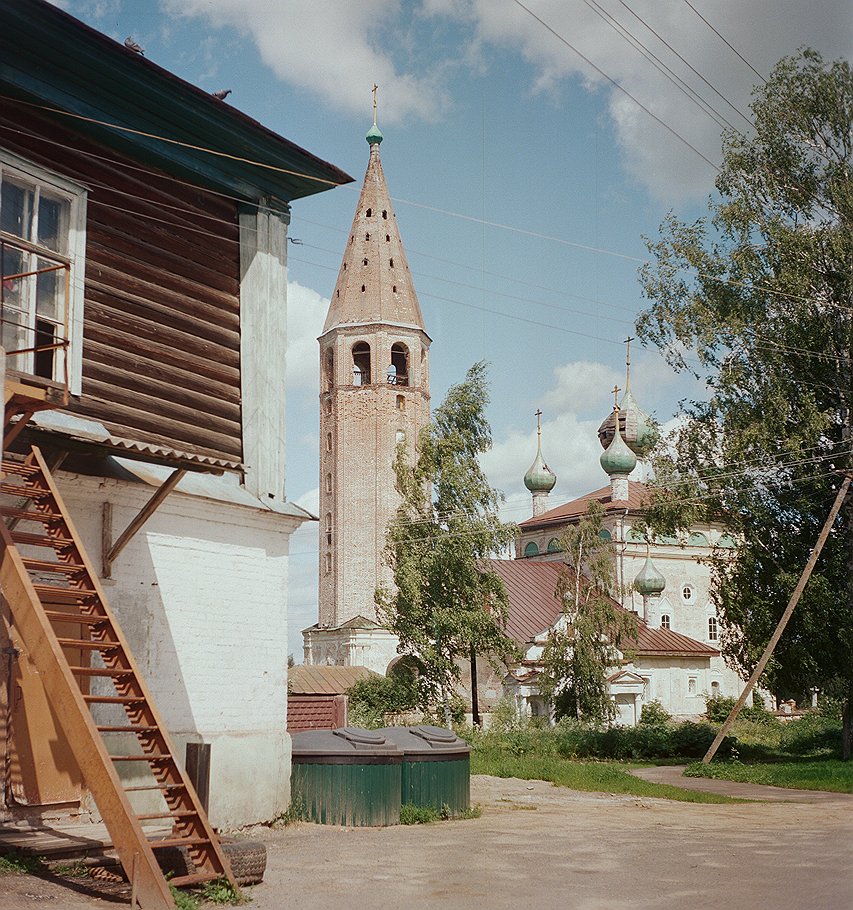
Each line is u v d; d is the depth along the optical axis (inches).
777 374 1440.7
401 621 1945.1
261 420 601.6
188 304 577.3
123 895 356.5
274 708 588.7
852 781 1116.5
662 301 1505.9
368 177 3666.3
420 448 2047.2
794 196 1465.3
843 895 399.5
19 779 457.4
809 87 1461.6
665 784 1118.4
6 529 393.4
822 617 1393.9
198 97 550.0
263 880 408.2
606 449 3235.7
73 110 514.0
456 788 673.0
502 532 1979.6
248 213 624.1
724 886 417.1
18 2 464.1
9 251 479.8
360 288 3518.7
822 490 1443.2
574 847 530.3
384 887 398.3
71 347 499.5
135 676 394.9
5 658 457.1
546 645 2075.5
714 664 2992.1
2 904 326.3
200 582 553.0
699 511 1472.7
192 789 384.5
